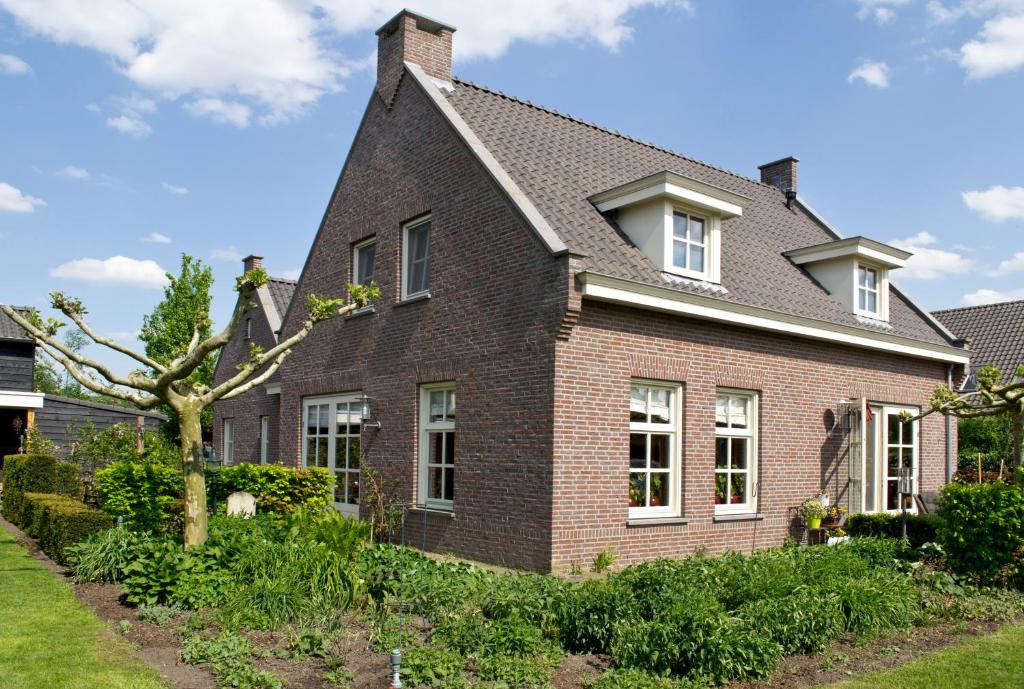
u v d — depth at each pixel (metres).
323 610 7.87
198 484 9.19
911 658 7.48
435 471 13.51
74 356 8.99
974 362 26.56
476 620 7.36
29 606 8.30
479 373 12.39
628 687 6.11
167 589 8.22
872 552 10.94
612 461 11.55
